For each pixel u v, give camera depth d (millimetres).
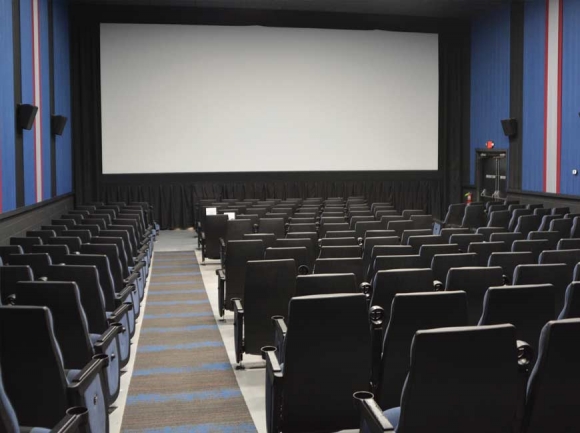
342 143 19703
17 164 11430
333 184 19766
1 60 10336
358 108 19703
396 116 19891
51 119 14828
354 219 11141
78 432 2898
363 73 19641
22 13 12000
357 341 3688
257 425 4777
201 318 8320
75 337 4281
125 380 5832
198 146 19047
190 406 5176
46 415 3402
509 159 17641
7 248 7062
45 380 3346
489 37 18812
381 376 3869
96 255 6055
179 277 11383
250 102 19219
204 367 6230
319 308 3582
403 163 20047
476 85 19688
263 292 5773
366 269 7805
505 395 2936
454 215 14484
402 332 3762
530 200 16609
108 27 18422
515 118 17344
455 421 2936
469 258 6113
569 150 14930
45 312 3250
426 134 20078
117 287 7145
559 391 3051
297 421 3818
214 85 19000
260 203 15664
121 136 18672
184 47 18797
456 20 19984
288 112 19406
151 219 17109
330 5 18359
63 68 16766
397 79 19812
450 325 3775
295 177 19578
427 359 2795
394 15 19609
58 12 16031
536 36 16281
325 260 6020
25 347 3295
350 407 3826
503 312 4051
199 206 15539
